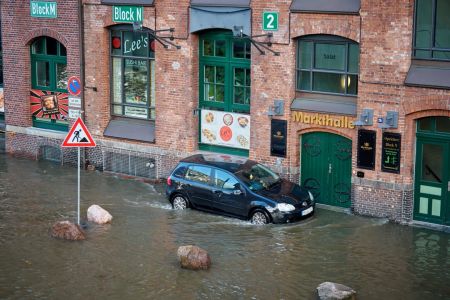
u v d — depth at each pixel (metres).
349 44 19.66
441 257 17.05
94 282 15.72
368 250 17.47
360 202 19.86
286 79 20.53
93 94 24.41
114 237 18.33
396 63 18.59
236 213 19.59
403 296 15.05
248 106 21.88
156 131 23.34
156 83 23.02
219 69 22.23
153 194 22.20
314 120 20.30
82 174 24.47
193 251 16.42
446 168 18.69
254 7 20.66
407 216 19.23
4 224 19.28
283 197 19.27
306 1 19.84
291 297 15.02
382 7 18.56
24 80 26.11
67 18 24.44
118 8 23.27
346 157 20.25
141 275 16.05
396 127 18.86
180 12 22.08
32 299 14.94
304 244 17.84
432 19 18.22
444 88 17.95
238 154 22.22
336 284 15.05
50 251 17.42
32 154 26.42
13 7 25.69
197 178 20.25
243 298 14.96
